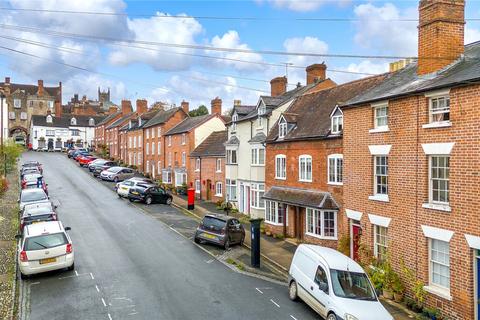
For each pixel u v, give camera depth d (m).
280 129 28.30
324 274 13.45
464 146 13.42
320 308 13.15
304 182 25.45
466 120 13.38
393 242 16.58
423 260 14.94
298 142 26.05
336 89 27.97
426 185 15.03
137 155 65.19
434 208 14.48
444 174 14.48
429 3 16.52
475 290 13.06
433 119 15.12
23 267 15.85
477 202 12.89
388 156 16.98
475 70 13.77
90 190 42.16
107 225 26.80
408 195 15.80
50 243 16.48
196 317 13.22
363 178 18.50
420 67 16.95
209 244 23.78
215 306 14.23
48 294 14.83
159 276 17.28
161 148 55.97
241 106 37.56
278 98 32.84
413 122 15.64
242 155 35.59
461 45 16.36
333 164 23.08
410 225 15.66
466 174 13.32
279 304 14.73
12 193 35.44
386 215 17.00
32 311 13.33
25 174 40.72
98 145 86.69
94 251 20.62
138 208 34.31
